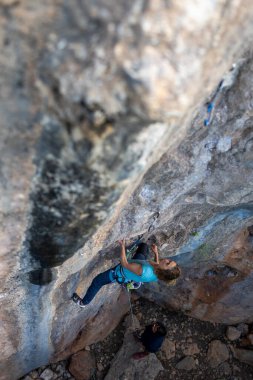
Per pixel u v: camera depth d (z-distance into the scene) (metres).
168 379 7.49
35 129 2.15
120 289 6.37
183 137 3.09
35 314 4.33
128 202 3.54
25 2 1.86
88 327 6.43
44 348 5.60
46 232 2.87
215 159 3.65
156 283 7.21
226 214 4.96
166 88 1.92
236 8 2.03
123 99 1.95
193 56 1.93
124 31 1.84
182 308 7.70
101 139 2.13
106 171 2.34
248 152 3.58
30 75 1.98
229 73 2.83
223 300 7.19
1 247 2.91
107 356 7.30
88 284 4.94
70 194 2.51
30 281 3.68
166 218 4.29
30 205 2.61
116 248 4.54
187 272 6.75
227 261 6.19
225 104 3.10
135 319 7.58
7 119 2.11
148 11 1.81
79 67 1.92
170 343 7.73
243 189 4.01
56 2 1.86
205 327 8.04
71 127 2.10
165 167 3.34
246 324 8.06
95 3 1.83
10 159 2.29
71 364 6.86
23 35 1.91
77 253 3.52
